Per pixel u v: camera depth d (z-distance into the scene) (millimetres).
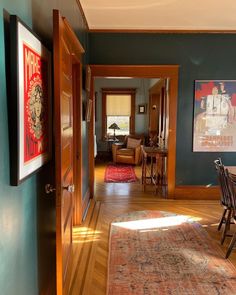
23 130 1412
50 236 2201
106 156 9242
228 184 3053
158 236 3418
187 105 4898
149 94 9031
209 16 4234
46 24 2006
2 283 1242
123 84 9273
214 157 4980
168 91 5230
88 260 2855
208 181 5004
